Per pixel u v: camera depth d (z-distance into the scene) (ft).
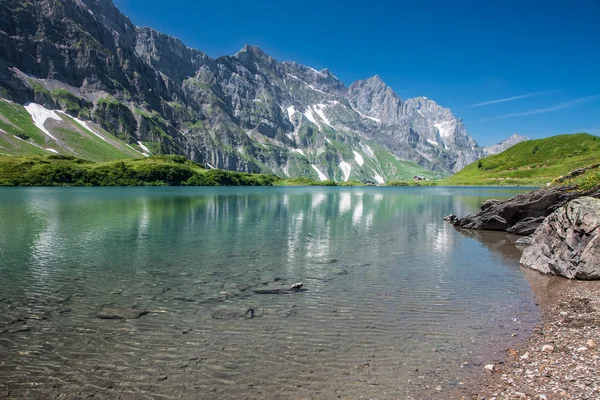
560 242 93.40
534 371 42.09
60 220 199.11
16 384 41.47
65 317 62.08
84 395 39.50
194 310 65.67
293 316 62.54
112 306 67.92
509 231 166.61
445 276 89.56
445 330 56.13
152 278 87.86
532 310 64.49
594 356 44.52
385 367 44.83
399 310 65.36
